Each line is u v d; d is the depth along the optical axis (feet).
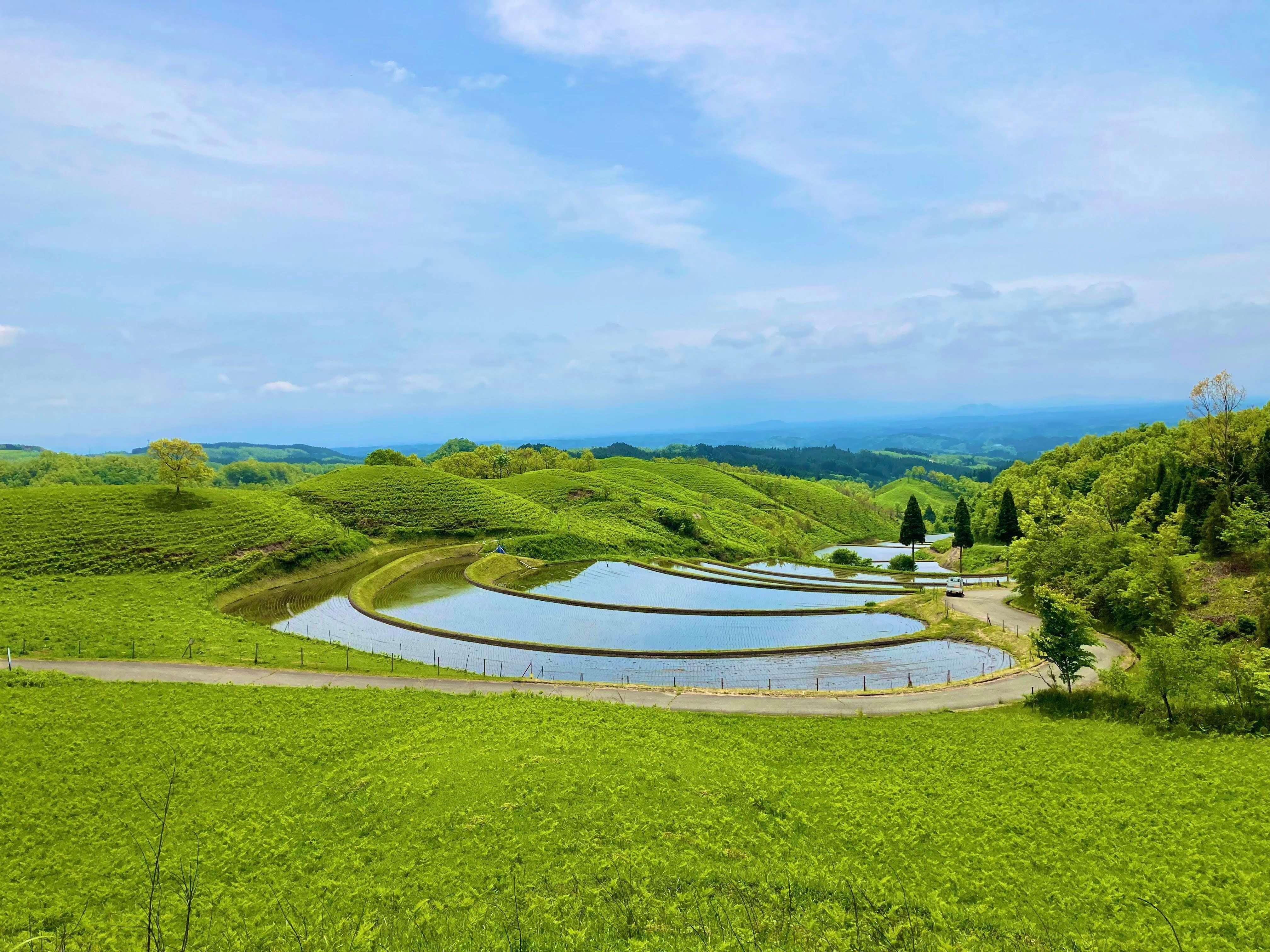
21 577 225.15
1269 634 151.94
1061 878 76.43
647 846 81.92
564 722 125.90
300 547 303.27
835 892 72.38
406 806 92.43
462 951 60.29
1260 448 244.42
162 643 175.01
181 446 308.81
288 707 132.57
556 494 522.88
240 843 85.46
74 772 103.24
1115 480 300.20
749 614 229.66
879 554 525.75
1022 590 244.42
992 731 124.67
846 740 121.29
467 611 237.86
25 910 71.77
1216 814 89.04
